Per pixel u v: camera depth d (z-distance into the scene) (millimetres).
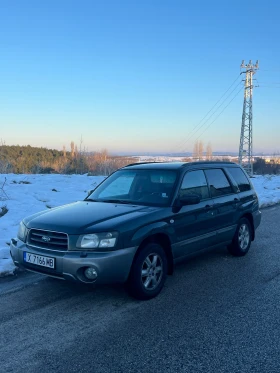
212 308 4293
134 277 4367
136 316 4074
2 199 10828
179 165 5711
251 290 4902
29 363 3131
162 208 4914
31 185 13664
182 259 5156
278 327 3807
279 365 3092
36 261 4348
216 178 6160
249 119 46969
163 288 4973
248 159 47000
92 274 4086
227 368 3045
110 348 3379
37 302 4461
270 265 6078
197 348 3373
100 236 4137
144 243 4555
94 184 16125
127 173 6031
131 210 4789
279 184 21812
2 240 6945
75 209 4992
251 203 6832
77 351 3328
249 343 3465
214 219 5746
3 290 4855
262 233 8695
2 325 3850
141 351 3320
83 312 4176
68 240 4168
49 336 3611
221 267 5957
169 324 3871
